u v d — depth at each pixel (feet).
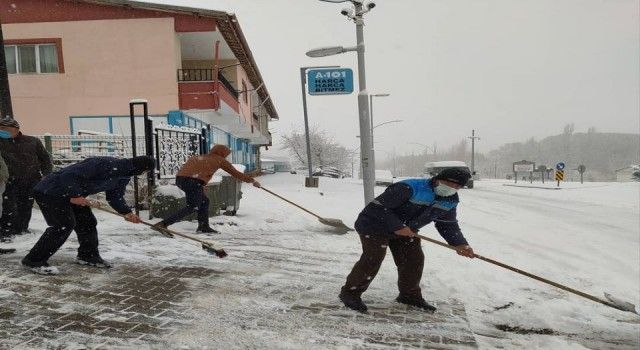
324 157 173.47
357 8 26.63
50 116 51.55
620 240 30.63
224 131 78.13
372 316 12.57
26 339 10.00
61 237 14.39
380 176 89.30
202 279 14.99
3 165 15.96
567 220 40.29
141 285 14.05
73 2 50.62
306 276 16.11
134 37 50.83
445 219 12.99
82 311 11.73
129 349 9.74
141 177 27.66
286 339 10.74
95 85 51.16
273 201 39.55
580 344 12.91
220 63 67.62
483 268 19.62
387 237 12.64
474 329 13.21
